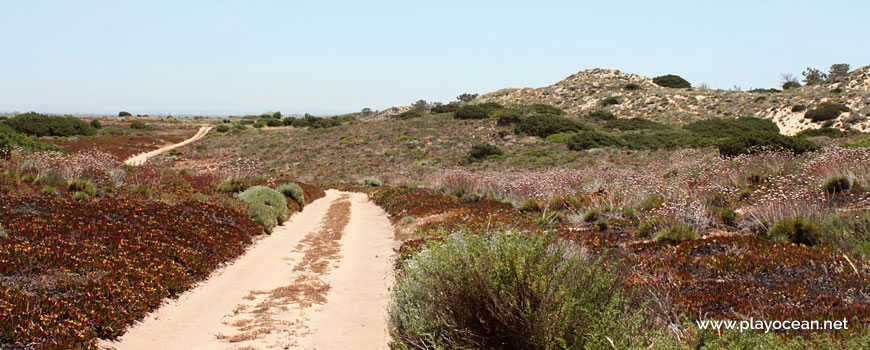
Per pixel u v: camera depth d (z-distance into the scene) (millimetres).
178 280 8531
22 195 13523
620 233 10836
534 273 4605
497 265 4672
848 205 10289
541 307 4480
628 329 4418
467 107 73062
